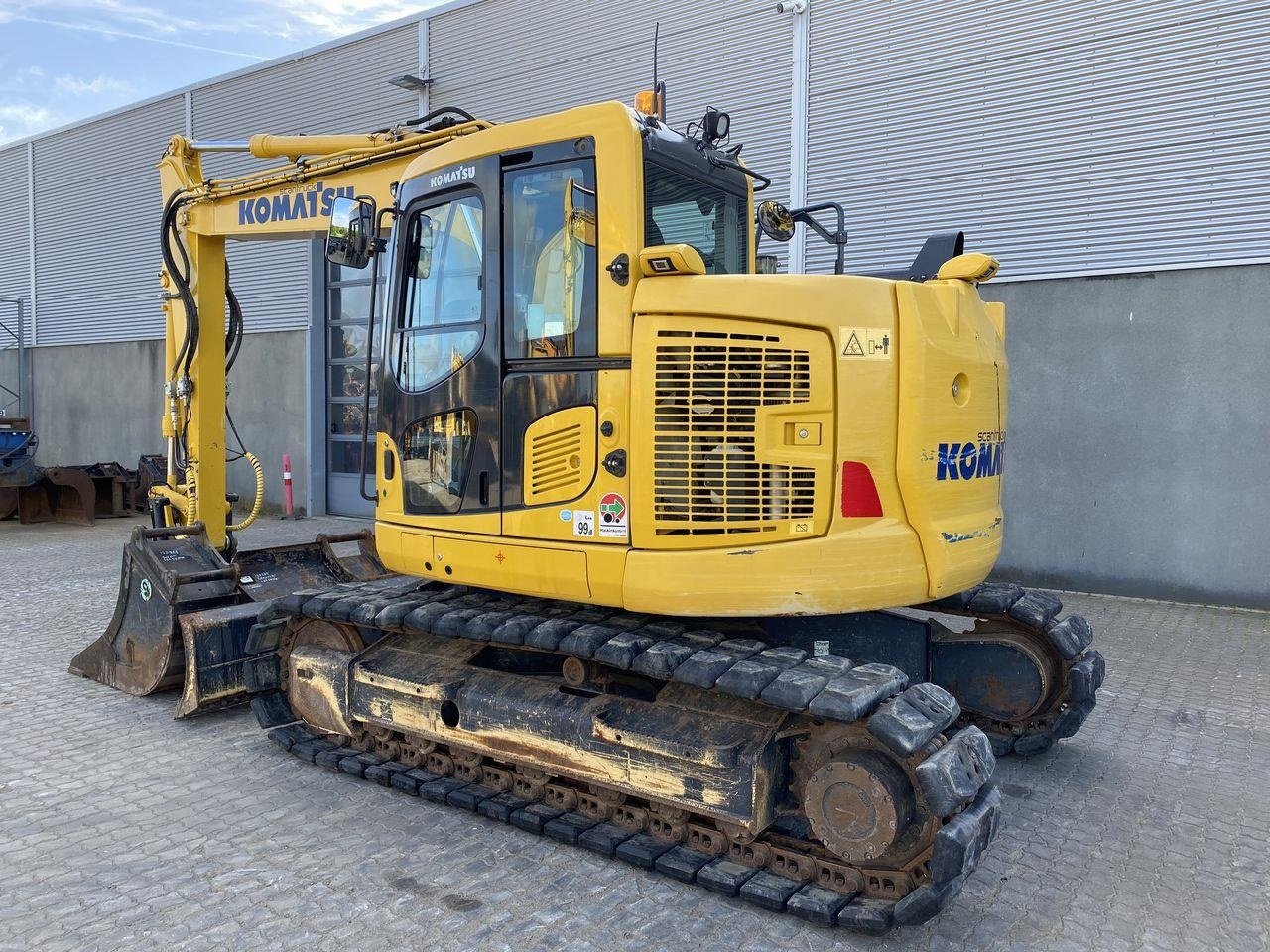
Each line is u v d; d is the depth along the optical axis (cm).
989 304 425
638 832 376
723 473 342
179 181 627
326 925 317
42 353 1844
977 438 380
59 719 528
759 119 995
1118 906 336
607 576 355
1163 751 486
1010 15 852
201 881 348
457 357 402
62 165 1753
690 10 1032
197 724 523
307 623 494
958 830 294
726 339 340
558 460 367
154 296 1611
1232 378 773
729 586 340
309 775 452
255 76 1422
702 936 313
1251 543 773
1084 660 466
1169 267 796
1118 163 814
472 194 396
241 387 1455
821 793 325
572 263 363
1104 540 833
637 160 351
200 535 599
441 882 348
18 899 333
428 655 446
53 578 927
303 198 574
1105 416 827
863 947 308
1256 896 344
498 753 400
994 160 870
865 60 929
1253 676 606
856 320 339
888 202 927
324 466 1398
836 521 339
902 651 420
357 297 1338
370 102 1302
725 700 360
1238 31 760
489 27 1184
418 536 418
